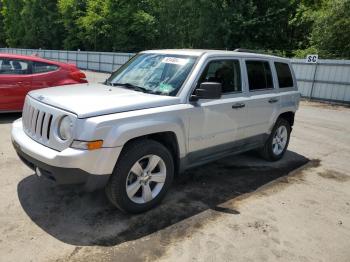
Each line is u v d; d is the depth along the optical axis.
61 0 42.56
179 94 4.14
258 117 5.36
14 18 54.09
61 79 8.30
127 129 3.49
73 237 3.38
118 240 3.38
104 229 3.55
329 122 10.85
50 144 3.53
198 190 4.71
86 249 3.21
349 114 13.02
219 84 4.11
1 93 7.53
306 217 4.16
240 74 5.06
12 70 7.69
